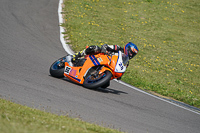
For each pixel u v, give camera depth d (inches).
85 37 2228.1
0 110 576.4
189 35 2888.8
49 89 968.9
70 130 508.4
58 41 2046.0
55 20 2541.8
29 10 2657.5
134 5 3526.1
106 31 2524.6
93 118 762.2
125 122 797.2
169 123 898.1
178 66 2059.5
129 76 1588.3
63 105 821.9
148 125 821.9
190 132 855.7
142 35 2645.2
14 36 1908.2
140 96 1206.9
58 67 1208.2
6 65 1239.5
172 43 2586.1
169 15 3412.9
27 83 992.2
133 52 1144.2
